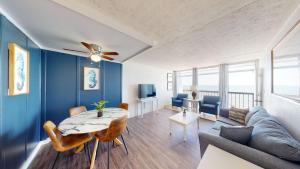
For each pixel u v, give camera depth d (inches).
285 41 64.1
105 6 49.9
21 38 66.0
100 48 93.7
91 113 95.2
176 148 90.2
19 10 49.5
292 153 34.8
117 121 71.1
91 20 57.7
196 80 214.2
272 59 86.7
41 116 96.2
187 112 132.2
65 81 110.6
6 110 52.5
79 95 120.0
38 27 64.5
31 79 78.9
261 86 121.9
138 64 191.5
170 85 260.7
